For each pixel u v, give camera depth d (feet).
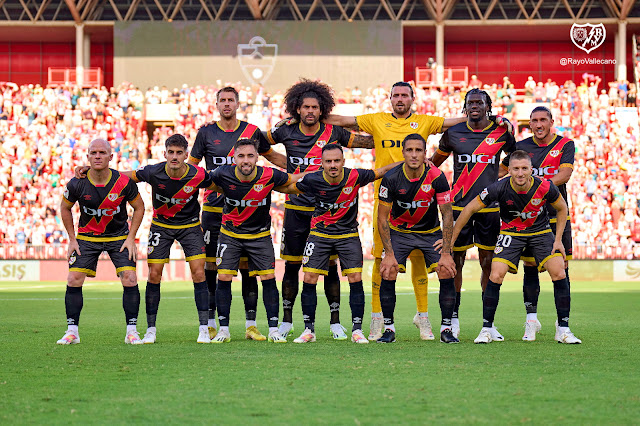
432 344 23.13
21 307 41.55
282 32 99.19
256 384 15.84
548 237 23.61
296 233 25.76
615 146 89.51
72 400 14.35
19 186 85.66
